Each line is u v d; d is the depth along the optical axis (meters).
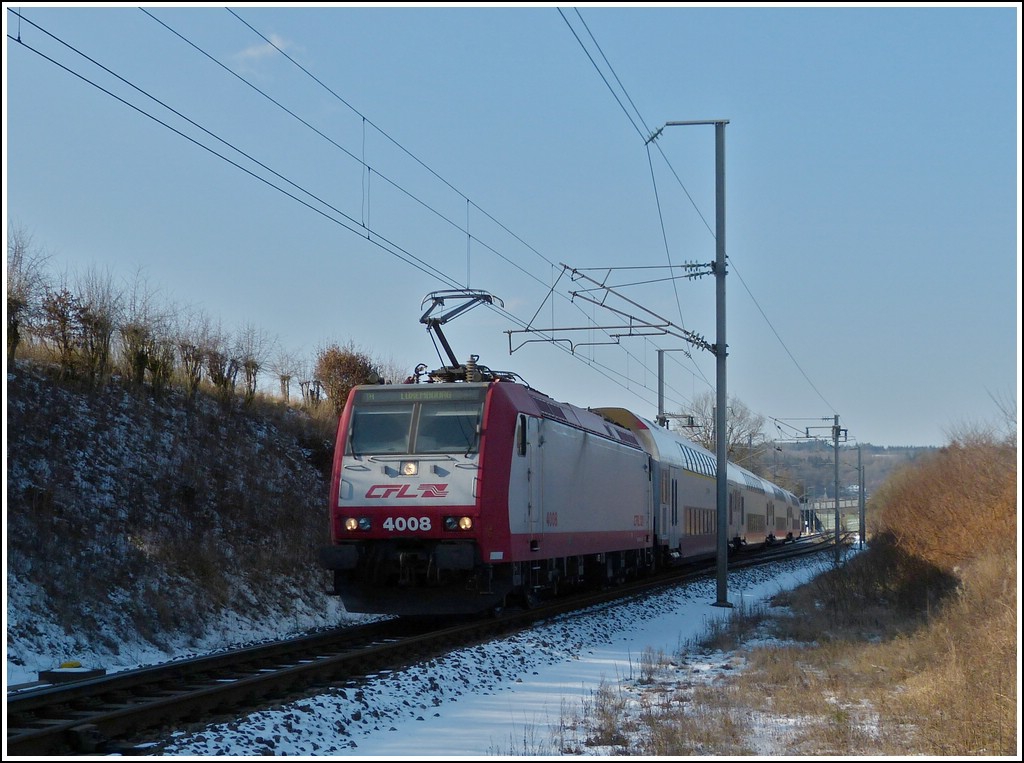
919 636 14.61
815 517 98.44
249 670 11.88
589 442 21.98
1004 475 21.62
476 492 16.05
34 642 12.75
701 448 39.34
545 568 19.33
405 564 16.25
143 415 22.11
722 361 23.72
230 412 25.66
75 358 21.64
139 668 12.03
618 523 24.28
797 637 16.84
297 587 19.83
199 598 16.64
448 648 14.36
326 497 25.28
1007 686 9.62
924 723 9.37
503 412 16.83
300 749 8.47
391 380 33.59
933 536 22.62
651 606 22.14
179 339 25.55
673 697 11.16
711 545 37.56
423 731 9.41
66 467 17.91
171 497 19.72
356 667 12.26
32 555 14.55
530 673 13.02
